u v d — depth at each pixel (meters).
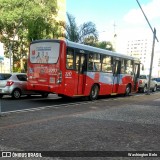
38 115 10.65
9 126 8.38
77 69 15.72
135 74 22.94
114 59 19.48
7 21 32.62
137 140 7.02
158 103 16.38
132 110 12.66
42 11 34.31
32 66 15.86
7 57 38.72
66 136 7.26
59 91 14.78
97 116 10.63
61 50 14.82
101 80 18.00
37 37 33.75
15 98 17.33
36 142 6.62
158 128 8.58
